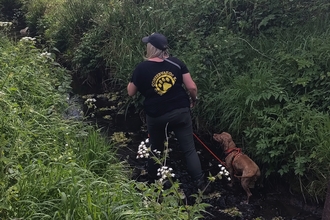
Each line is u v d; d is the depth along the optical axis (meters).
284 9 7.10
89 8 9.86
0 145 4.00
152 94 5.00
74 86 8.90
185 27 7.76
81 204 3.55
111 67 8.24
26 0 13.49
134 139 6.62
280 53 6.16
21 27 12.69
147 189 4.02
